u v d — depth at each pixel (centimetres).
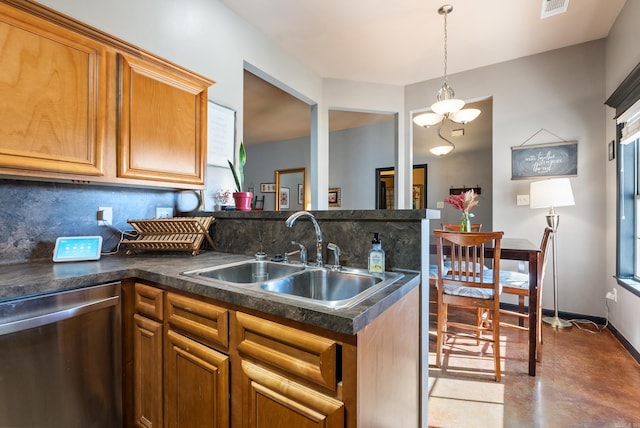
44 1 145
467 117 271
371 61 335
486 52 314
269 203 669
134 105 152
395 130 401
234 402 98
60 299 108
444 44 299
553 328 273
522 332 268
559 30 275
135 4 182
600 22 263
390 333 97
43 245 148
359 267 135
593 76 291
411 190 393
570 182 292
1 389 94
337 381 77
